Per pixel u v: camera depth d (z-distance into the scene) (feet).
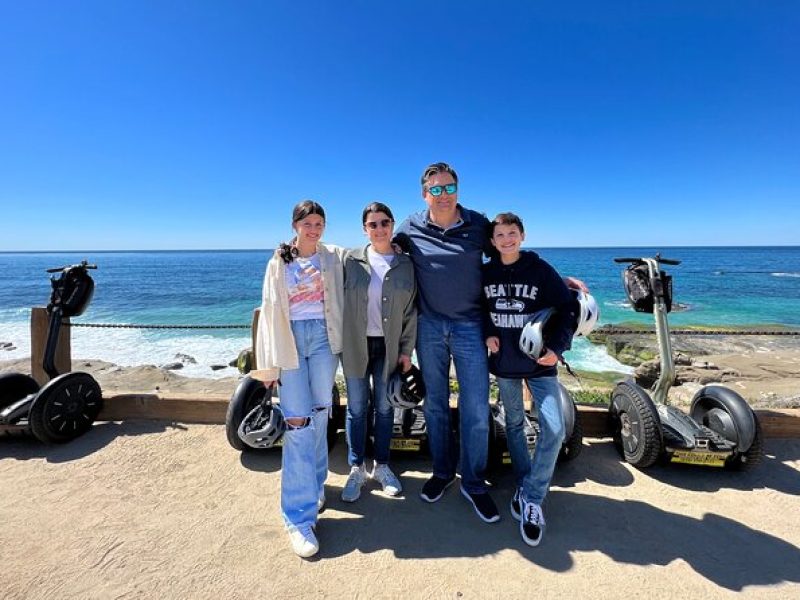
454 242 8.95
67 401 11.42
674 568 7.30
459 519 8.64
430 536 8.12
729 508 8.94
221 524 8.39
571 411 10.27
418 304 9.37
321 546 7.82
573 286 9.34
